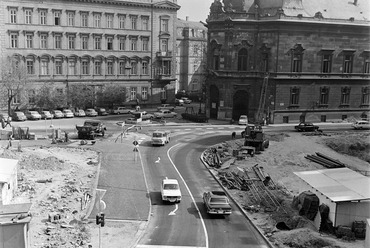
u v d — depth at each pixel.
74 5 96.19
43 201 38.72
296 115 90.94
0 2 87.25
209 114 96.38
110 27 101.69
